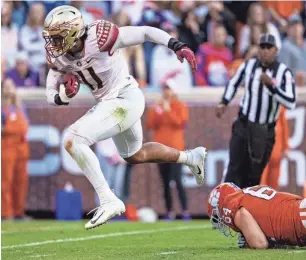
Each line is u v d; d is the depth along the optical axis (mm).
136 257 22516
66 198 41844
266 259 20406
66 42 21703
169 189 40969
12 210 41906
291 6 46656
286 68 32156
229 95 33188
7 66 44688
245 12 46344
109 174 41938
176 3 46188
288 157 40781
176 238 29750
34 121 43000
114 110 22469
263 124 32250
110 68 22547
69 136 22125
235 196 22734
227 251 22750
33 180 43156
